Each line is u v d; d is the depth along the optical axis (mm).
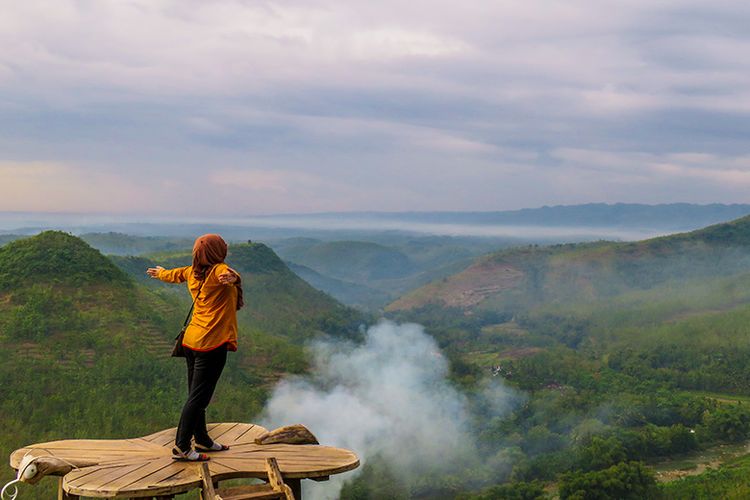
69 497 6297
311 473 6598
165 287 95250
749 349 122938
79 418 41688
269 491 6301
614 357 124375
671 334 139750
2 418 40688
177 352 7012
